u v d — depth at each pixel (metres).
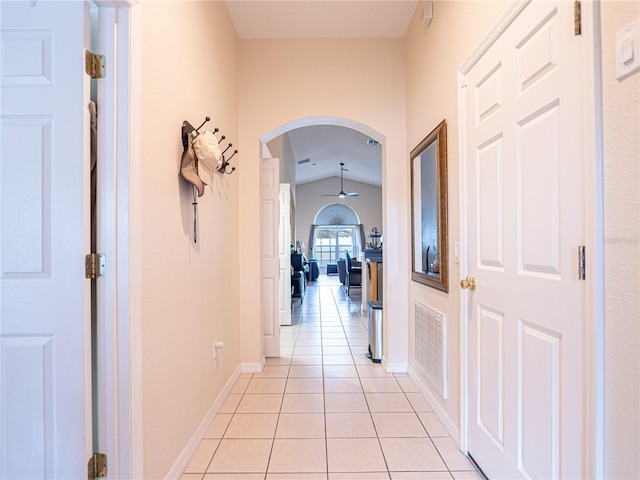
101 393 1.29
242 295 3.17
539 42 1.25
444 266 2.12
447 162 2.11
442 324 2.19
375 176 11.95
